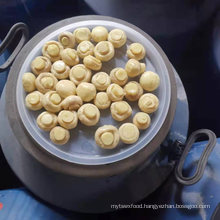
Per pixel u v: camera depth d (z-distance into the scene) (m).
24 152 0.68
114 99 0.62
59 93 0.62
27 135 0.62
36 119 0.63
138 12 0.85
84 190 0.67
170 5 0.84
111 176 0.62
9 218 0.67
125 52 0.66
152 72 0.64
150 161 0.68
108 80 0.63
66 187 0.67
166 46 0.89
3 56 0.81
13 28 0.67
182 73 0.90
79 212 0.71
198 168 0.63
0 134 0.69
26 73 0.63
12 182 0.86
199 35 0.87
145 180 0.68
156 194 0.72
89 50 0.64
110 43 0.65
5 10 0.83
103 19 0.68
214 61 0.86
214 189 0.69
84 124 0.62
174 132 0.69
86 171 0.61
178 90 0.72
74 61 0.64
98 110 0.62
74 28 0.66
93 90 0.62
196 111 0.90
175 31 0.87
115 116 0.62
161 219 0.70
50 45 0.64
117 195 0.68
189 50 0.89
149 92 0.65
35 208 0.69
